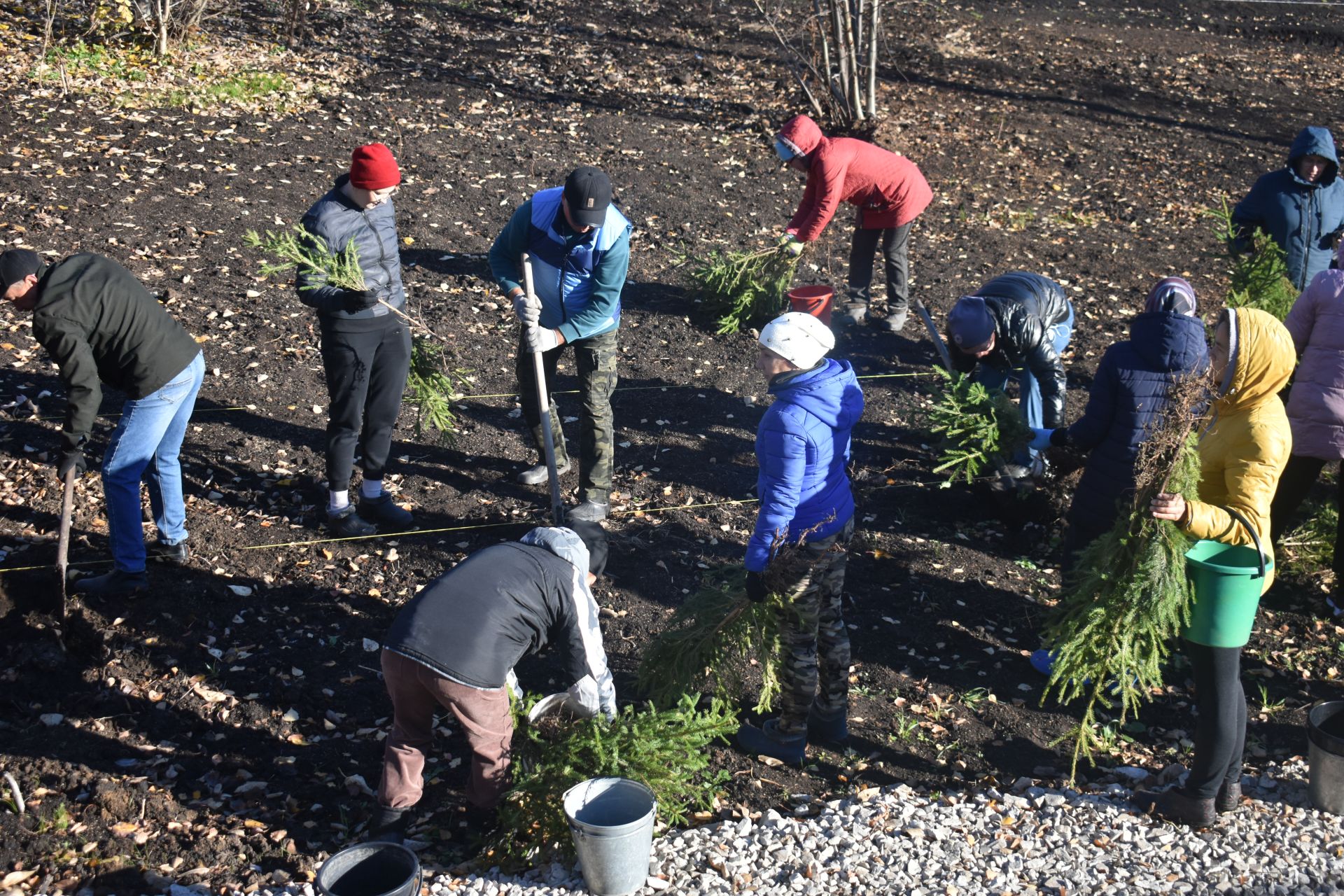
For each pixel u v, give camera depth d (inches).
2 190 321.4
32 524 205.0
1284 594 216.1
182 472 226.4
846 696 171.8
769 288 304.3
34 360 255.4
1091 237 383.9
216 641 183.9
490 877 144.7
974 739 176.7
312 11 534.0
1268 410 154.6
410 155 392.5
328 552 209.3
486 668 136.8
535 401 229.1
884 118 479.8
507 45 532.7
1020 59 576.7
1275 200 274.7
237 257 309.0
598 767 145.9
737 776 166.7
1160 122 504.7
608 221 197.9
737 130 456.8
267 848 147.6
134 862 142.8
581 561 146.8
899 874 145.7
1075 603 161.6
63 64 421.4
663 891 140.8
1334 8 678.5
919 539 227.8
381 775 162.1
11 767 155.0
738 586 172.4
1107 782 167.9
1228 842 151.8
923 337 312.0
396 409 210.5
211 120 397.4
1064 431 185.8
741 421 268.1
